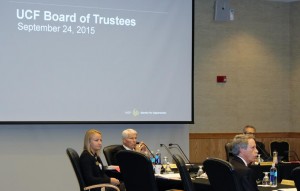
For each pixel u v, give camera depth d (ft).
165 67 26.50
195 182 16.94
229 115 31.12
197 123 30.27
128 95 25.85
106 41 25.55
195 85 30.25
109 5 25.64
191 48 26.94
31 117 24.22
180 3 26.86
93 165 18.53
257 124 31.86
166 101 26.48
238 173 13.92
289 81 32.55
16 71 24.02
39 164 24.99
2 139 24.39
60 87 24.70
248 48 31.60
